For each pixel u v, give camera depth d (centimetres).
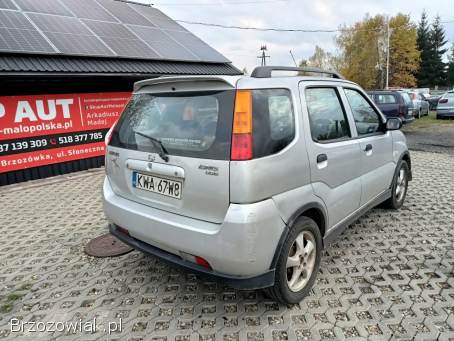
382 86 4250
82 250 387
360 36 4678
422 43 6488
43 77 666
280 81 261
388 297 285
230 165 219
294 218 251
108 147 312
